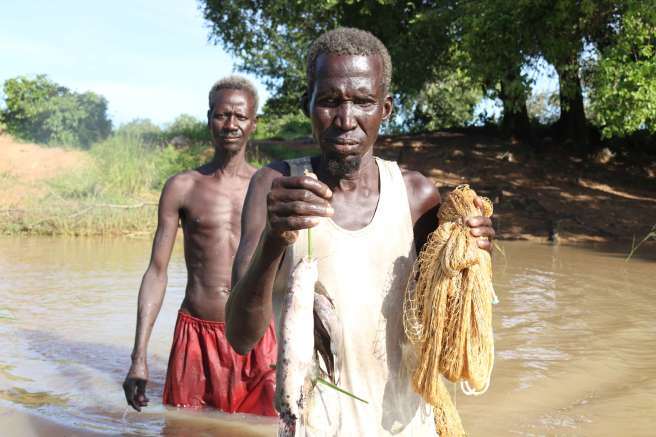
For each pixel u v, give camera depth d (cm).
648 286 938
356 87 235
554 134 2189
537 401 502
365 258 249
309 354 218
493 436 435
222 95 498
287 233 213
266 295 230
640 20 1422
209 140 2195
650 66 1413
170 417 462
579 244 1418
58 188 1769
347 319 244
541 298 854
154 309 472
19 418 450
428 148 2097
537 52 1678
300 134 3172
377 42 245
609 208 1680
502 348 635
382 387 247
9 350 618
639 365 586
